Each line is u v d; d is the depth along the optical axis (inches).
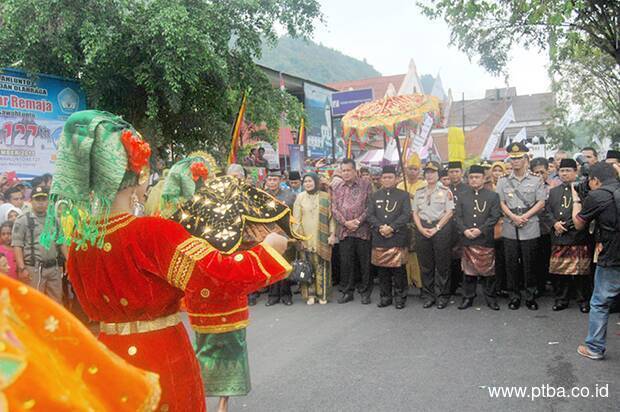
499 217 291.3
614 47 262.5
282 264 87.1
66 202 84.0
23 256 241.1
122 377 61.7
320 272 325.1
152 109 359.3
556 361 207.5
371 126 343.9
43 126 341.7
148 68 345.4
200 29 356.2
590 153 321.7
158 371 89.6
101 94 355.9
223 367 161.8
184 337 95.7
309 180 322.7
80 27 327.6
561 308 285.0
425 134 517.7
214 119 422.9
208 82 397.4
